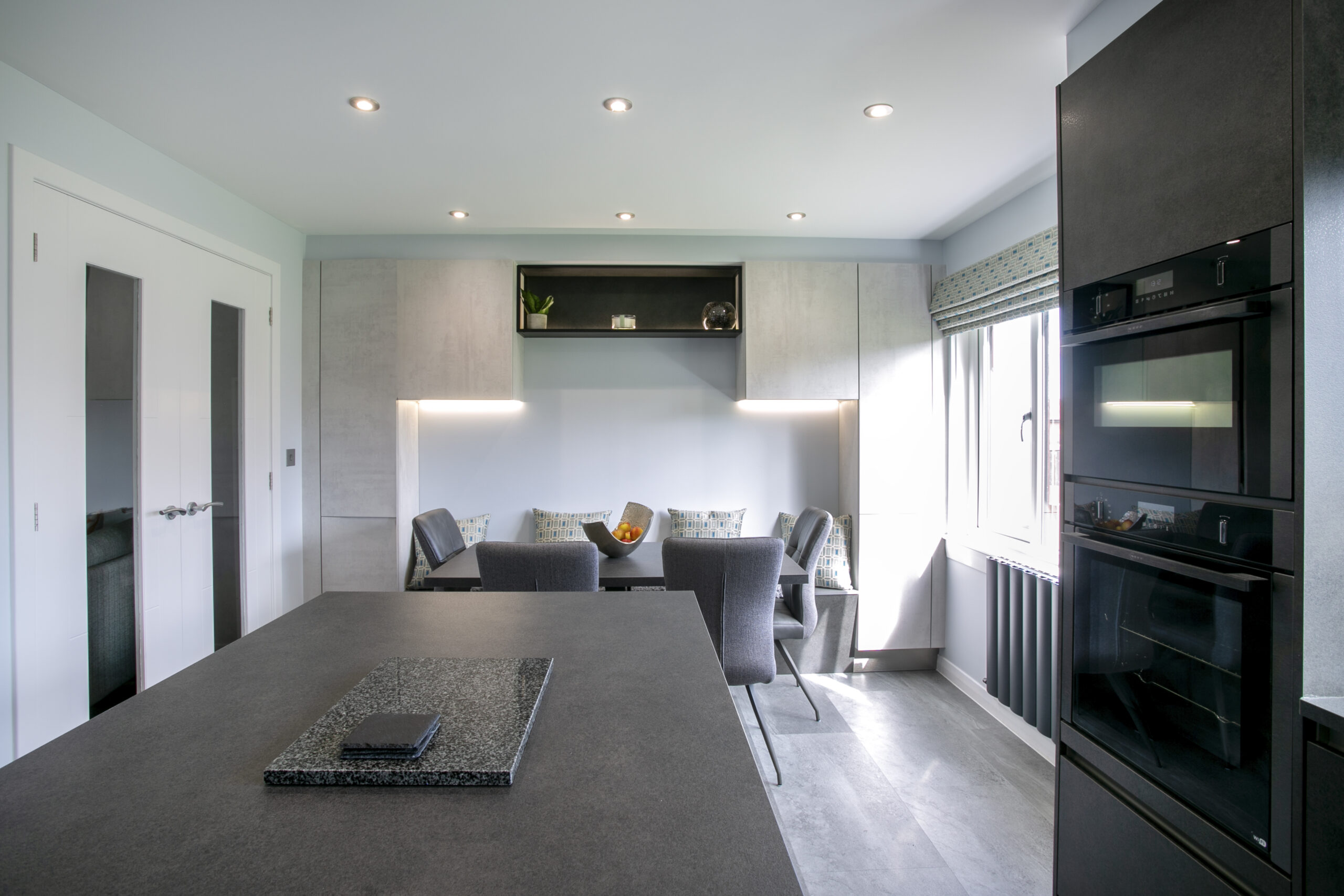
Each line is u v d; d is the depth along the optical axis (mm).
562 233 3729
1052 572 2746
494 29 1805
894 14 1740
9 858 590
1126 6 1611
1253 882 1162
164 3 1685
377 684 952
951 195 3080
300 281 3668
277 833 630
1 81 1989
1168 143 1334
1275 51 1110
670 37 1841
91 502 2326
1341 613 1101
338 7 1705
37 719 2104
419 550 3824
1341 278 1093
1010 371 3240
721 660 2475
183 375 2760
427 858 592
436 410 3988
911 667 3766
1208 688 1258
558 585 2344
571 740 818
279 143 2523
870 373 3725
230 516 3080
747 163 2703
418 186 2975
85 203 2281
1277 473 1114
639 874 570
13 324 2031
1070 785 1649
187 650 2777
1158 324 1341
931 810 2381
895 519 3705
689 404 4051
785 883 560
